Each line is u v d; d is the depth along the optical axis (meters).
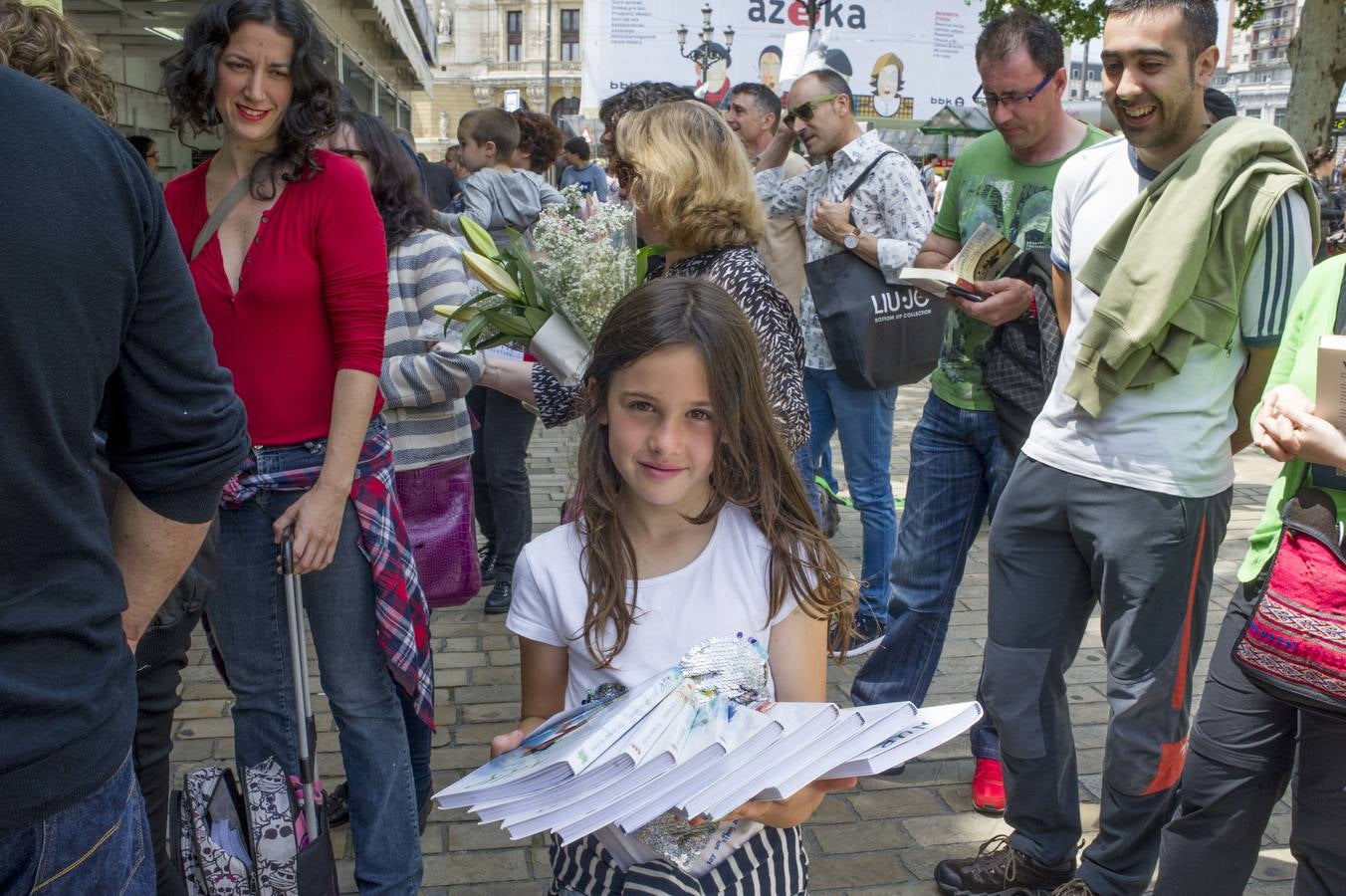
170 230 1.42
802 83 4.14
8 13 1.71
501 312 2.47
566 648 1.80
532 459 7.39
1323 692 1.96
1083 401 2.44
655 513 1.71
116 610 1.36
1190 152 2.33
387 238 3.01
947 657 4.32
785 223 4.79
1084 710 3.85
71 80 1.75
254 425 2.39
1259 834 2.28
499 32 65.88
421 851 2.91
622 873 1.67
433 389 2.99
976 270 3.13
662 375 1.59
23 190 1.20
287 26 2.24
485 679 4.14
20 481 1.23
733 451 1.63
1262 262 2.32
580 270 2.39
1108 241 2.43
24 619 1.25
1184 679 2.51
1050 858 2.78
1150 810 2.57
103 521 1.35
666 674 1.57
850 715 1.46
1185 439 2.40
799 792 1.59
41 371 1.22
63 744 1.28
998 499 3.28
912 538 3.42
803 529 1.71
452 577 3.22
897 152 4.01
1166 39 2.26
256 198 2.35
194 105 2.34
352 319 2.39
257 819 1.96
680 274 2.38
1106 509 2.47
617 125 2.41
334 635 2.53
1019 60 3.07
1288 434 1.99
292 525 2.36
